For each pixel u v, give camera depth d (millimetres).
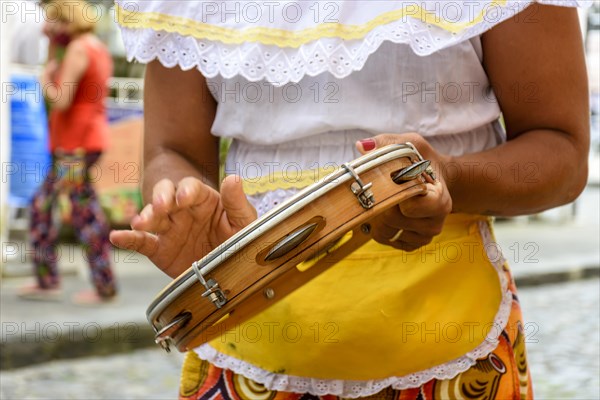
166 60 2268
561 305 10164
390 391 2197
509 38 2227
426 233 1990
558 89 2236
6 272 10445
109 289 9016
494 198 2166
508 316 2236
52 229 9211
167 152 2445
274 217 1766
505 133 2402
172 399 6609
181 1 2244
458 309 2182
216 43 2221
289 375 2211
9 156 11125
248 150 2377
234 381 2291
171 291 1832
